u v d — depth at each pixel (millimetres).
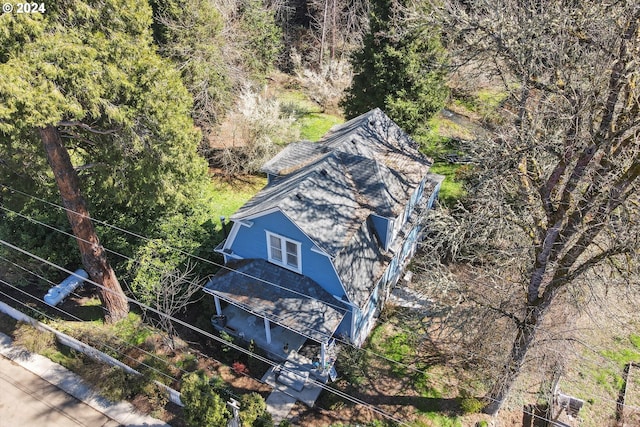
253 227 14867
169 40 21625
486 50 12117
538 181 11633
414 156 17984
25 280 17422
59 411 13641
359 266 14664
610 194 10195
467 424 13633
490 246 14336
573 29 10984
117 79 11547
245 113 23297
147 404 13836
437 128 27750
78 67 10539
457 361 15266
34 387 14258
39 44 10086
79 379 14492
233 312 16828
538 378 14734
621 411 13773
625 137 10133
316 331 13719
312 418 13688
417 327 16109
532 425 13648
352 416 13781
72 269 18250
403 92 21500
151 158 13586
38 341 15266
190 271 16344
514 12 11914
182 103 14398
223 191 23297
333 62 31312
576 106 10352
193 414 12086
